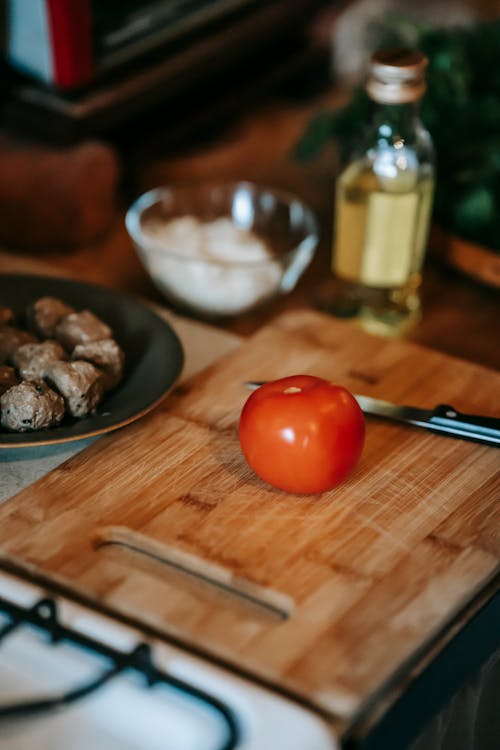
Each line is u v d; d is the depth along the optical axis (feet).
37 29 3.66
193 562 2.23
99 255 3.97
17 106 3.88
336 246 3.51
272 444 2.30
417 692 2.04
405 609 2.11
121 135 4.21
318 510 2.38
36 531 2.29
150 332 2.90
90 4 3.64
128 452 2.56
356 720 1.92
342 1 5.42
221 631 2.03
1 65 3.86
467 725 2.50
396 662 1.98
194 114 4.48
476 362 3.41
